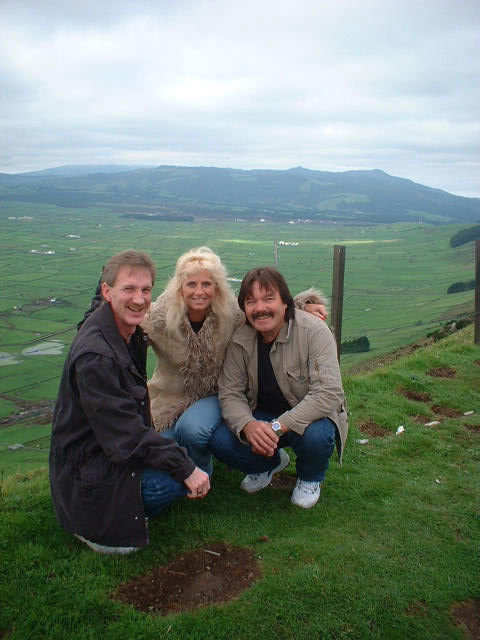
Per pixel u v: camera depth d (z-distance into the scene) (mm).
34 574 3379
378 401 7203
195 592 3422
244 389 4387
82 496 3357
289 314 4254
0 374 74125
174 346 4215
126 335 3746
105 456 3363
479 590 3666
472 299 117375
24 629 2969
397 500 4719
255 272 4082
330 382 4125
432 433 6340
